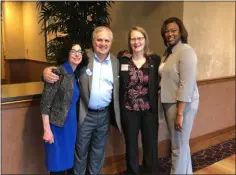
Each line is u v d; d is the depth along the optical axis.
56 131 1.86
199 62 3.26
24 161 2.16
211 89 3.44
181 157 2.30
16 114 2.05
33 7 5.10
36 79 5.44
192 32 3.12
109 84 2.03
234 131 3.89
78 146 2.05
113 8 4.05
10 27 5.59
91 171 2.21
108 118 2.14
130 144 2.25
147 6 3.51
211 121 3.55
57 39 2.92
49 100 1.80
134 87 2.12
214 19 3.35
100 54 1.96
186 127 2.23
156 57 2.20
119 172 2.76
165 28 2.17
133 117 2.16
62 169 1.92
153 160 2.33
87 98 1.96
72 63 1.85
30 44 5.56
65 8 2.87
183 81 2.06
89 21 2.91
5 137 2.03
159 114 2.43
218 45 3.46
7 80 5.68
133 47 2.07
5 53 5.61
